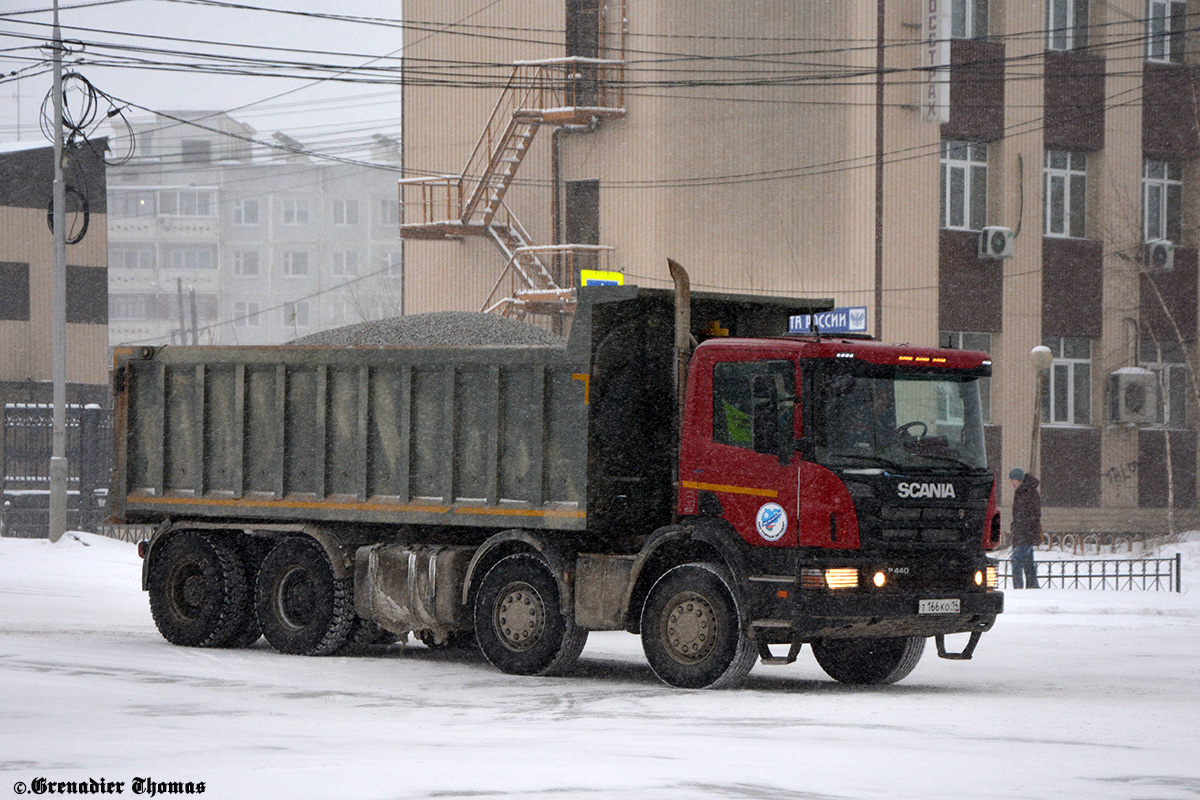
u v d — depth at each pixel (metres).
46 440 54.19
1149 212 55.34
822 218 49.53
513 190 55.34
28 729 13.32
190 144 174.75
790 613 17.06
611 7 52.34
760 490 17.61
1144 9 53.88
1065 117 52.16
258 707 15.48
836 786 10.68
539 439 19.31
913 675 20.14
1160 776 11.41
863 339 18.83
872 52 48.16
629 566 18.55
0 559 40.19
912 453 17.73
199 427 22.92
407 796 10.02
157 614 22.75
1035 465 43.09
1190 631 27.22
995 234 49.75
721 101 50.91
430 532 21.03
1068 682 19.20
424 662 21.06
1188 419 55.12
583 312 18.98
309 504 21.66
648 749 12.55
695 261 51.06
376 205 168.00
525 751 12.32
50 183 78.56
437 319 22.17
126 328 169.38
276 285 169.00
